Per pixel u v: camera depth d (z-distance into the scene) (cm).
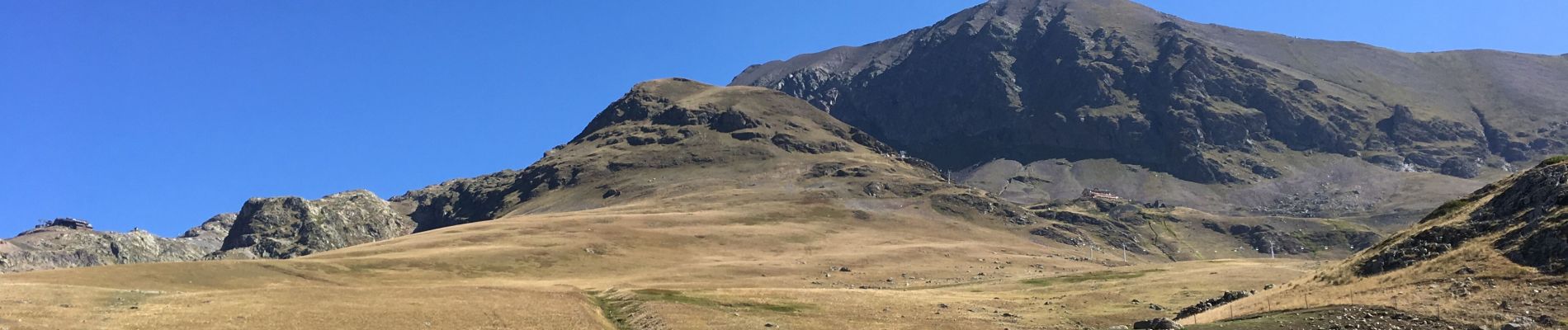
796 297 11512
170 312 8769
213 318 8525
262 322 8419
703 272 19900
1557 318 6688
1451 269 7925
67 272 13150
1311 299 8244
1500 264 7669
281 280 15475
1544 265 7425
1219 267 14912
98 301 9219
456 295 10569
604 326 9544
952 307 11038
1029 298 12219
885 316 10256
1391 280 8194
